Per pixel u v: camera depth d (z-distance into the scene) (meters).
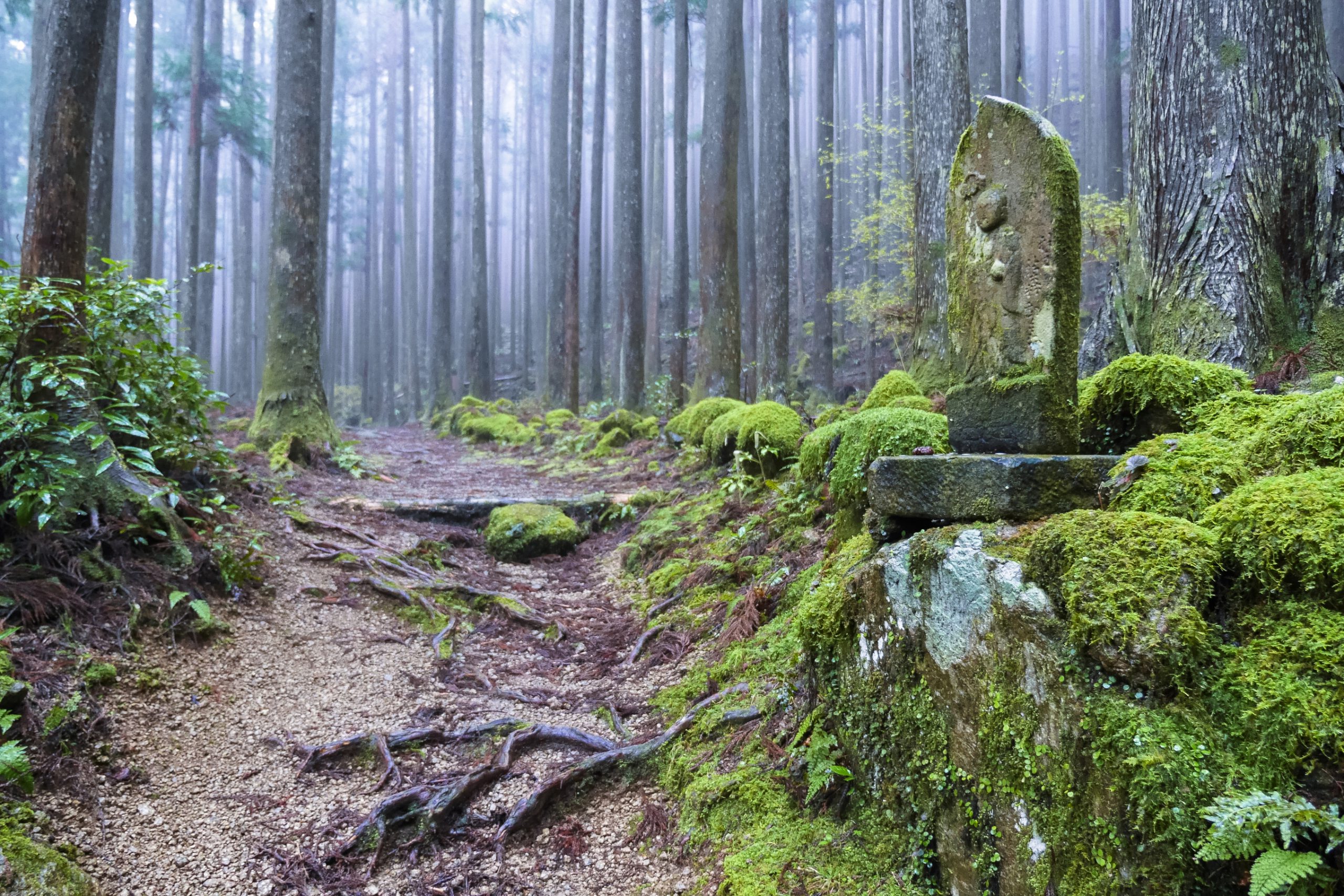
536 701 4.20
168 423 5.50
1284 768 1.55
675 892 2.70
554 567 6.62
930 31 8.17
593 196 20.94
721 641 4.20
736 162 11.77
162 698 3.60
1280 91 4.21
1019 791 2.02
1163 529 1.93
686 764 3.26
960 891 2.21
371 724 3.89
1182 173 4.36
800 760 2.90
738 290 11.83
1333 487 1.85
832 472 4.05
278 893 2.74
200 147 19.45
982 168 2.60
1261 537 1.80
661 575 5.59
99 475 4.31
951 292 2.75
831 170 17.62
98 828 2.82
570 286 16.44
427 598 5.42
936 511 2.53
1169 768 1.64
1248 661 1.69
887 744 2.54
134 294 4.91
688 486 7.57
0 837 2.44
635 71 16.09
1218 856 1.48
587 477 9.54
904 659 2.48
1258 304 4.06
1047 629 1.98
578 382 16.58
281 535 5.88
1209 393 2.75
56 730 3.04
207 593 4.50
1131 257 4.71
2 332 4.22
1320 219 4.15
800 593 4.03
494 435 14.32
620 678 4.42
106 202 11.16
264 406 9.68
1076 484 2.31
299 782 3.39
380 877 2.89
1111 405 2.91
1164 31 4.50
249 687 3.99
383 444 14.11
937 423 3.65
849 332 24.81
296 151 10.09
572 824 3.18
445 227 23.56
